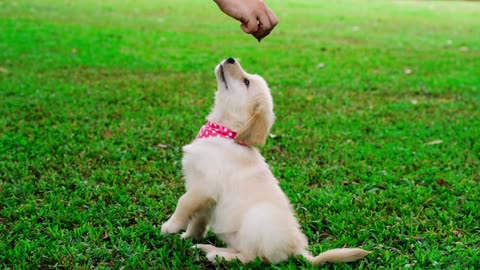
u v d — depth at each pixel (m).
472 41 5.07
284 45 4.56
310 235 1.60
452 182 1.95
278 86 3.21
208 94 2.94
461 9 8.42
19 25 4.71
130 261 1.44
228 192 1.44
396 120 2.62
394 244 1.57
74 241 1.53
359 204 1.78
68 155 2.05
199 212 1.50
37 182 1.85
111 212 1.66
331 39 4.98
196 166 1.47
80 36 4.41
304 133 2.39
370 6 8.29
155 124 2.40
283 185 1.89
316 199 1.80
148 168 1.97
